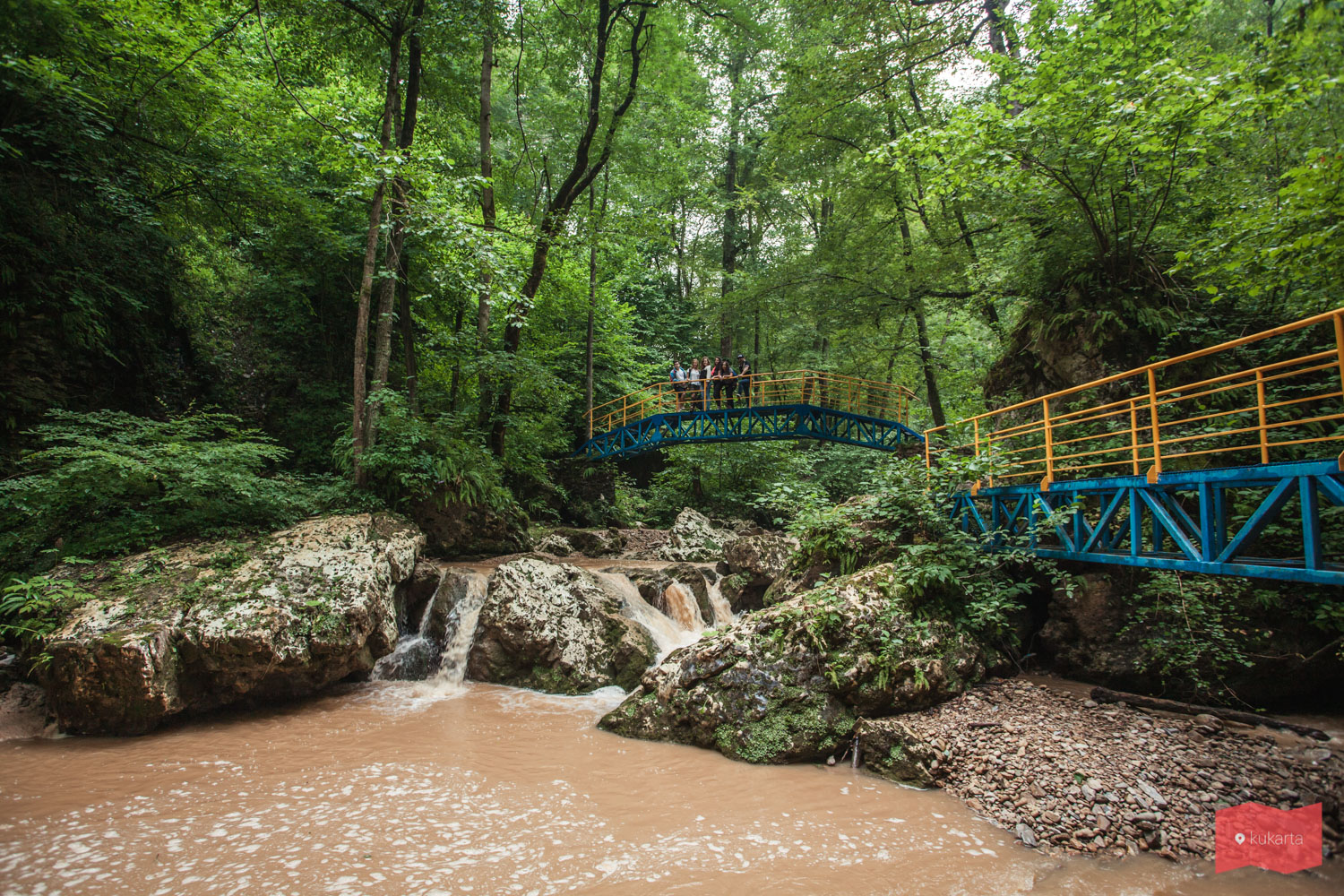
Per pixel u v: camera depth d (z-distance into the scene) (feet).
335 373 49.37
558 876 13.78
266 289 45.73
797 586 32.01
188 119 38.37
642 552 51.67
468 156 60.08
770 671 22.15
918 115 54.70
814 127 55.42
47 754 20.48
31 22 30.32
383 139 36.81
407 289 45.09
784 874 13.94
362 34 41.06
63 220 32.89
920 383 84.23
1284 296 28.66
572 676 28.73
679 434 64.08
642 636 31.09
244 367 47.73
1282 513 23.29
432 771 19.57
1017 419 36.86
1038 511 27.27
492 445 51.80
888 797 17.89
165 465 28.50
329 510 34.83
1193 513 24.98
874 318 59.36
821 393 66.03
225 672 23.82
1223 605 22.61
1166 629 23.31
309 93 42.47
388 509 36.70
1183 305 31.91
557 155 65.51
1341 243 19.02
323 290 47.78
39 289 32.07
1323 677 21.68
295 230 42.70
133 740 21.91
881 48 45.52
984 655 25.64
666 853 14.80
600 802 17.51
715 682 22.36
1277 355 28.09
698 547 50.70
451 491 39.19
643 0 50.24
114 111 35.14
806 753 20.39
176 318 43.65
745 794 18.07
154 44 35.63
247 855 14.47
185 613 24.26
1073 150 29.22
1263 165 29.01
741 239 94.84
